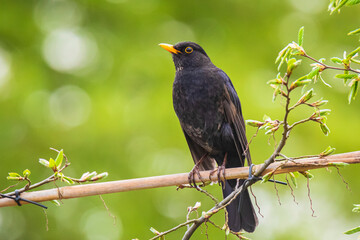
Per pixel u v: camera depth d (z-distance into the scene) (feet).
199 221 17.83
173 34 44.75
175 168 38.34
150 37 44.45
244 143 26.37
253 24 44.91
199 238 36.35
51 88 43.09
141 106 40.93
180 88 26.84
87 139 39.99
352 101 41.42
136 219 36.91
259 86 41.50
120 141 39.73
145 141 39.65
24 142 40.55
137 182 19.06
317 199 39.93
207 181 22.38
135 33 44.57
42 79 43.14
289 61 15.23
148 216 37.17
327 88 41.24
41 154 40.22
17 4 45.29
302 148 38.58
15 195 18.58
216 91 26.17
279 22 44.88
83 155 39.68
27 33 44.62
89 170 39.01
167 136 39.45
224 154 27.09
